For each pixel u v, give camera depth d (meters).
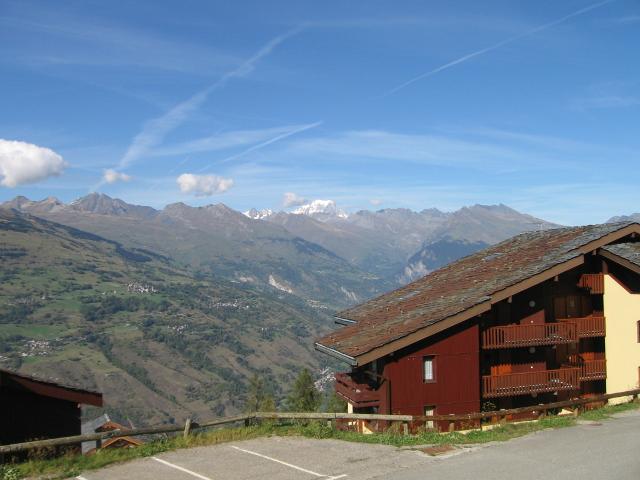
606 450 16.19
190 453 16.86
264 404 93.81
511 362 27.98
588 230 31.00
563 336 28.03
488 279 28.89
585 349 30.44
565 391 29.00
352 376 28.25
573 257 27.11
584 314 30.39
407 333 24.11
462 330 25.53
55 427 22.27
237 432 18.95
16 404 21.20
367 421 24.80
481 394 26.30
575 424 20.12
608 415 21.88
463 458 15.80
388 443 17.62
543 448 16.62
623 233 28.94
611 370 29.47
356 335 28.34
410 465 15.30
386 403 24.41
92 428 47.19
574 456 15.67
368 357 23.80
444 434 18.72
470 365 25.55
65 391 21.88
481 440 17.81
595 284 29.56
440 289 31.55
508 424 20.38
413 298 32.16
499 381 26.66
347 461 15.83
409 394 24.62
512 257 31.75
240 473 14.98
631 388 28.47
